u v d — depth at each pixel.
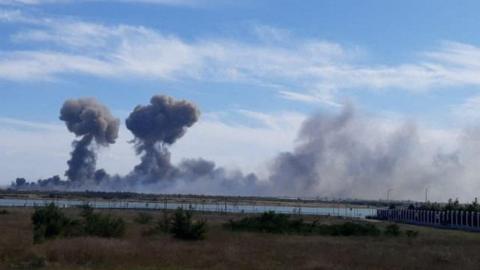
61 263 26.23
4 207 111.12
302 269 27.12
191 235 43.69
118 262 26.98
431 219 90.75
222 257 30.34
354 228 58.12
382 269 27.84
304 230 59.19
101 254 28.77
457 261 31.47
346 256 32.94
